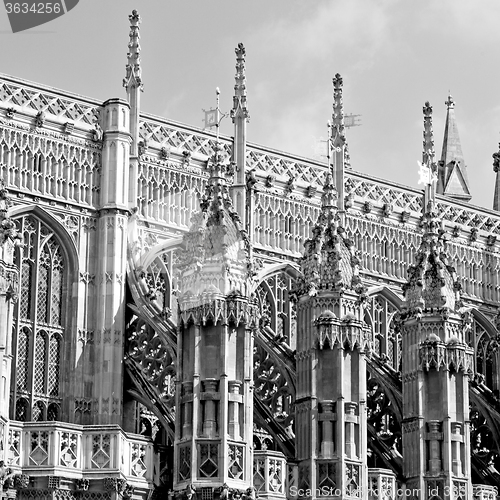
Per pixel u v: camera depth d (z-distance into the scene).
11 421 60.69
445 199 83.06
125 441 62.09
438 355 70.06
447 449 69.25
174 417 65.06
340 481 64.88
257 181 74.94
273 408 70.44
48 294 67.50
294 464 65.69
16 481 60.16
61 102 69.50
